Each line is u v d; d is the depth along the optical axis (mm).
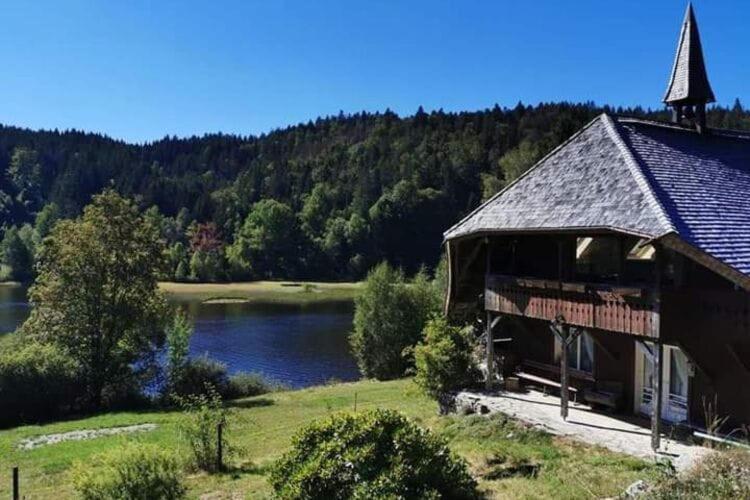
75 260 33250
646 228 13508
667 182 15625
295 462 11047
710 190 16219
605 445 14461
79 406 32656
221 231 130750
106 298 33594
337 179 143500
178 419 25672
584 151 18250
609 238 17906
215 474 16109
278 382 38344
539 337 20750
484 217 19250
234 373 41344
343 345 51094
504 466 13578
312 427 11398
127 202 35281
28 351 31000
